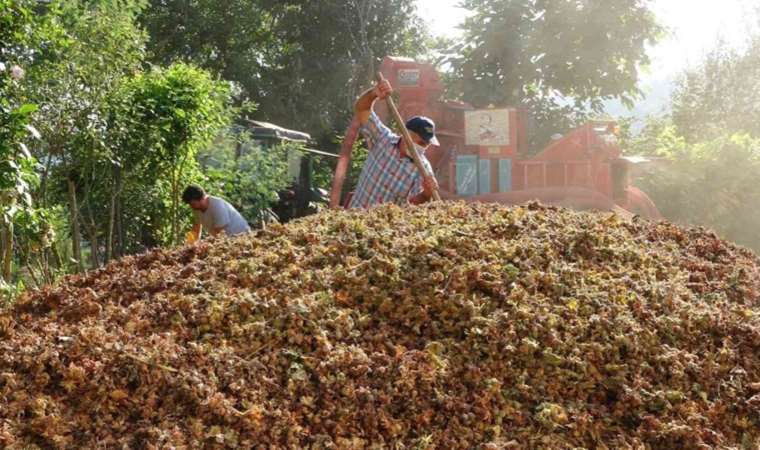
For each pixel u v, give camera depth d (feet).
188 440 9.71
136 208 31.14
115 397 10.09
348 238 13.76
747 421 11.53
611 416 11.28
